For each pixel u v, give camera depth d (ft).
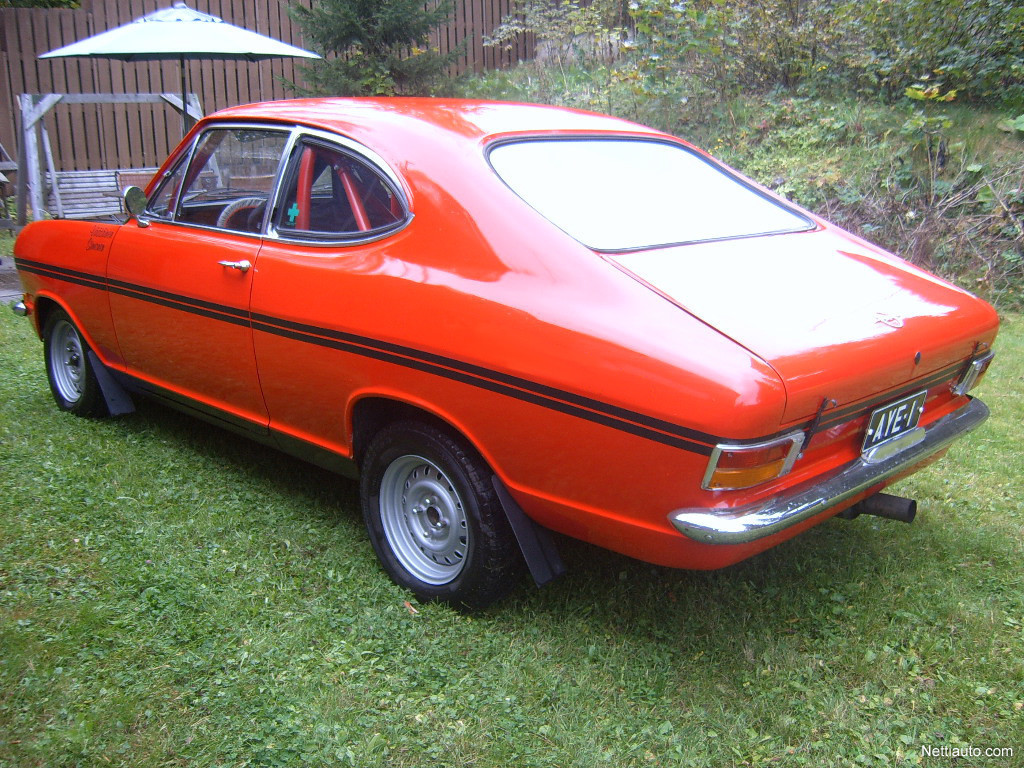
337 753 8.29
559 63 40.75
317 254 11.32
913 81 29.89
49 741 8.24
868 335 9.23
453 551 10.68
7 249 32.01
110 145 40.01
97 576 11.05
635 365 8.45
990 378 18.98
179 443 15.42
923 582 11.42
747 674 9.70
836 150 28.96
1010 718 9.05
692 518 8.29
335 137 11.56
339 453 11.64
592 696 9.25
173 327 13.35
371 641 10.06
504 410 9.36
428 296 9.93
